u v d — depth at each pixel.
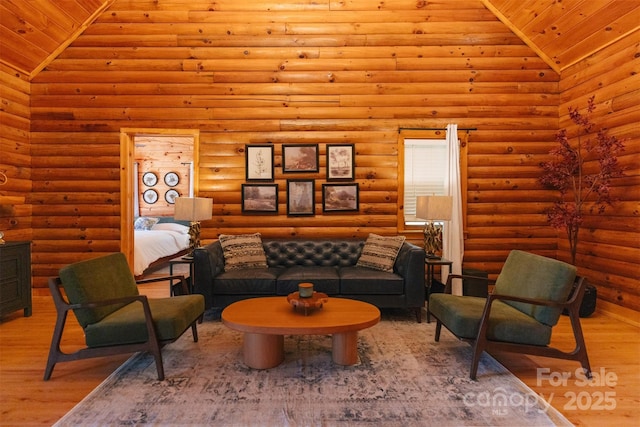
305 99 4.29
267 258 3.99
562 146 3.85
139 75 4.21
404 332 3.07
